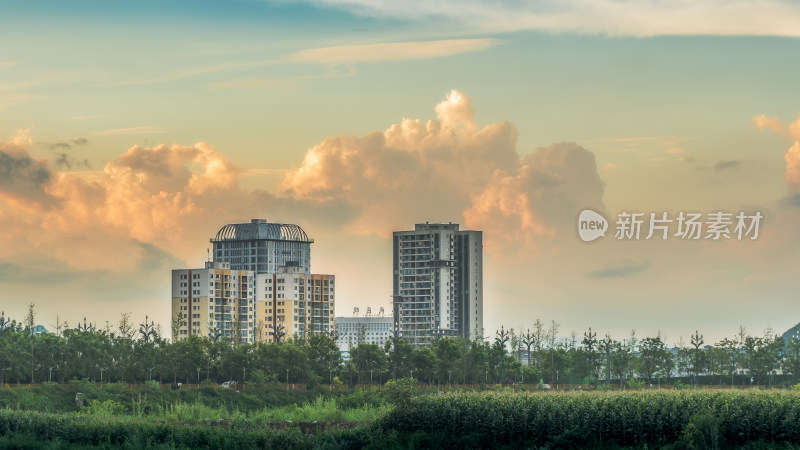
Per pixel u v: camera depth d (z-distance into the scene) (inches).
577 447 3105.3
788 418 3024.1
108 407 5182.1
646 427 3132.4
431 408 3373.5
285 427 3602.4
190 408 5103.3
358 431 3388.3
